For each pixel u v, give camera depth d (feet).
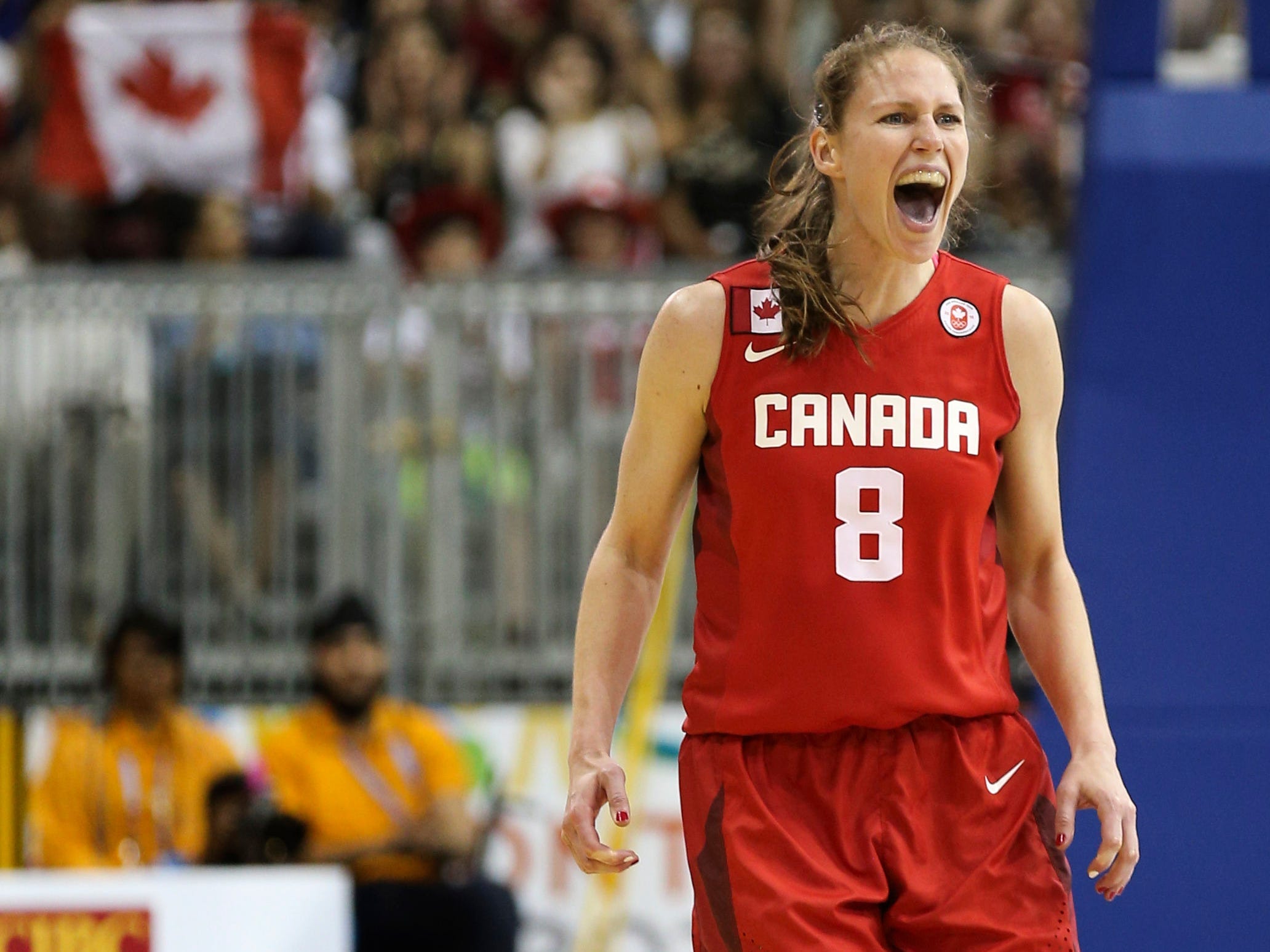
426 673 41.39
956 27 50.16
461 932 37.68
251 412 41.70
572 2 53.57
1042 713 24.77
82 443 41.73
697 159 49.11
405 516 41.63
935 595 16.57
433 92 52.90
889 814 16.48
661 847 40.19
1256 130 26.09
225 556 41.65
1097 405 25.44
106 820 39.99
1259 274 25.62
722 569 17.20
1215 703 24.50
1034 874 16.56
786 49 52.60
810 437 16.61
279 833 37.40
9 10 56.75
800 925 16.03
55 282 41.88
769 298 16.94
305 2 56.49
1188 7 42.16
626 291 41.47
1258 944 24.04
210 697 41.57
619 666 17.67
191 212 47.78
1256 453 25.14
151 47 47.75
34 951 32.60
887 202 16.40
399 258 47.37
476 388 41.57
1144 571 24.95
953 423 16.65
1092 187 26.04
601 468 41.45
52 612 41.63
